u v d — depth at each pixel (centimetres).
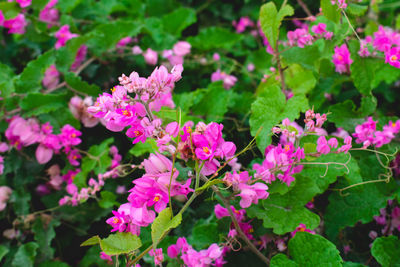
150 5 97
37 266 68
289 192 56
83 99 73
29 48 93
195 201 65
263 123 59
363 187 59
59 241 72
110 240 50
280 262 55
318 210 62
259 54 86
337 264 52
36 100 70
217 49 90
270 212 56
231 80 79
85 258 68
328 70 65
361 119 63
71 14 88
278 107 59
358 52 61
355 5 61
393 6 89
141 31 82
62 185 73
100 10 90
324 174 55
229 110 73
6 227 73
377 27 72
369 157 61
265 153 58
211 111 72
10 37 97
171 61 82
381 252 55
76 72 76
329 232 60
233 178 51
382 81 80
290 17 81
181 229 65
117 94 49
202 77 88
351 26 59
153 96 49
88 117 72
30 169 72
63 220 71
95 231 72
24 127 70
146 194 49
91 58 78
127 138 73
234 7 101
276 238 58
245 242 57
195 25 99
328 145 54
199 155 49
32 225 71
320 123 53
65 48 73
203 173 51
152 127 49
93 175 72
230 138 71
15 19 80
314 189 56
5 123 71
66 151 71
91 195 69
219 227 58
